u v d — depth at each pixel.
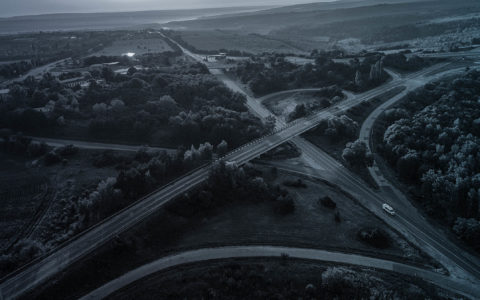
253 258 91.81
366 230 104.12
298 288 81.75
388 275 87.44
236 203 118.94
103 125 167.00
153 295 79.56
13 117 171.25
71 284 81.50
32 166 143.75
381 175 138.38
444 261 95.44
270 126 175.00
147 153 149.38
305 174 140.50
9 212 115.38
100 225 100.88
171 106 189.00
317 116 185.50
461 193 112.31
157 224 102.38
